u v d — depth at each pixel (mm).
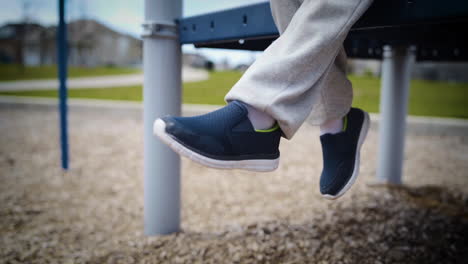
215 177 2254
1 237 1386
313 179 2174
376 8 720
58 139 3279
